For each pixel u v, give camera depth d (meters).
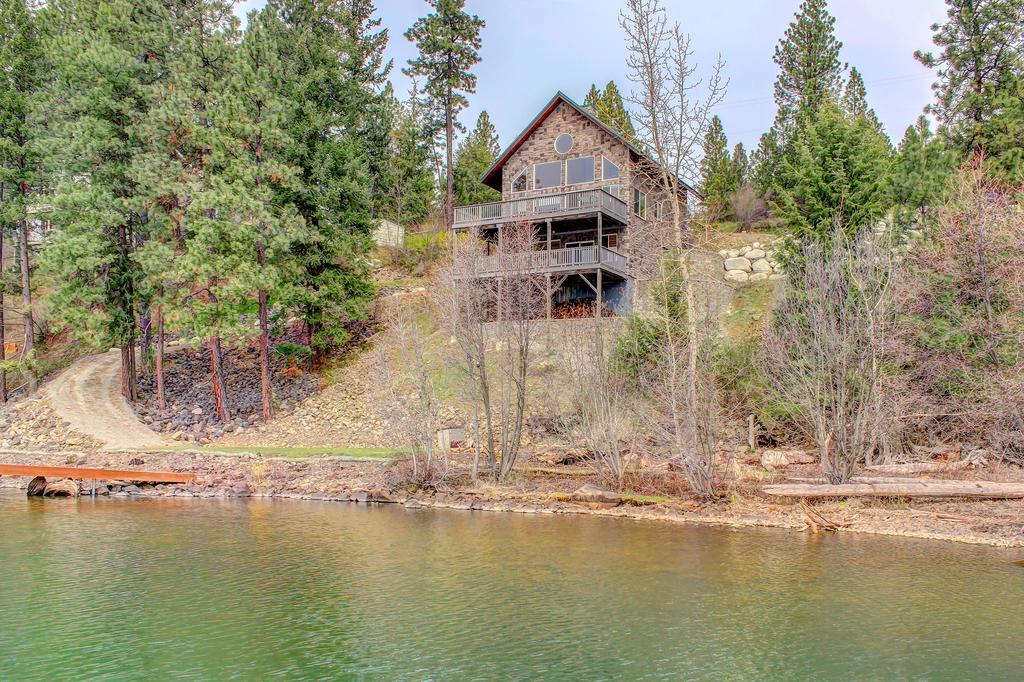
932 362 23.81
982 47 31.89
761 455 25.75
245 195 32.69
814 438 23.98
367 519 20.94
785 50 53.09
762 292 37.75
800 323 24.30
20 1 36.72
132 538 18.67
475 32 54.28
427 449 25.44
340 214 38.44
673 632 12.05
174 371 40.75
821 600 13.48
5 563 16.31
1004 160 29.38
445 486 24.48
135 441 32.19
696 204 30.75
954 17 33.06
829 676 10.28
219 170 35.25
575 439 26.16
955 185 27.45
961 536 17.84
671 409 22.70
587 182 42.03
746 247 40.50
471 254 25.78
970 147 32.00
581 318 29.08
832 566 15.65
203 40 36.28
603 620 12.59
